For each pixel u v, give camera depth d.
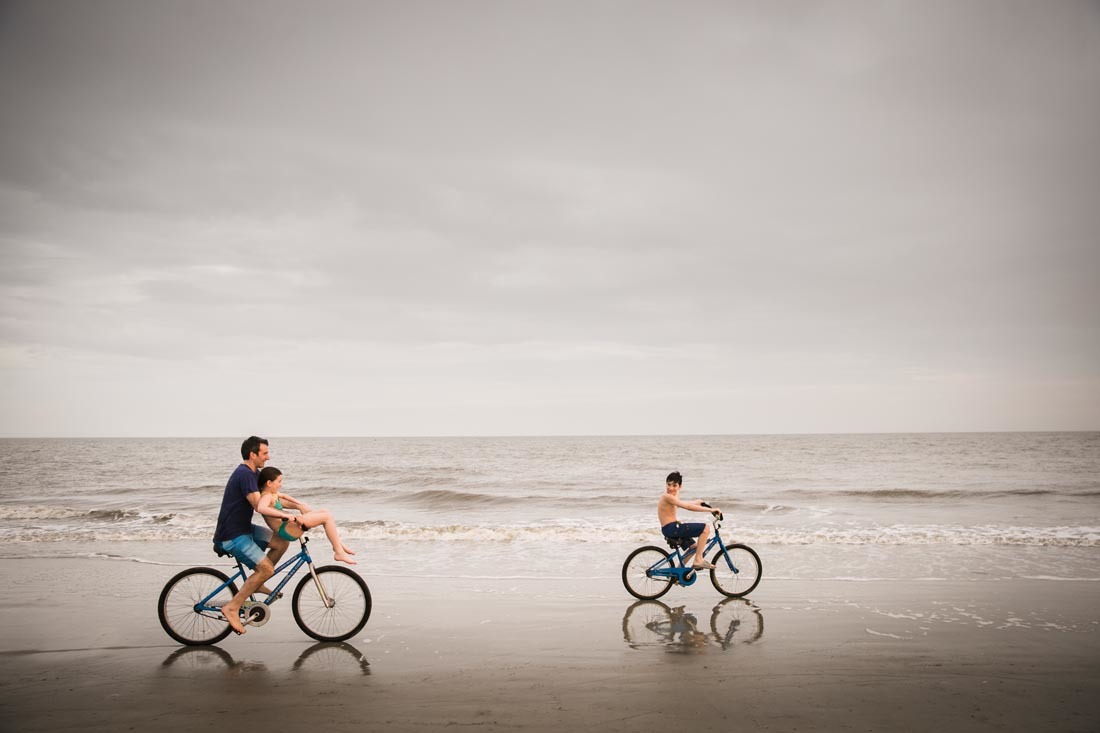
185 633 6.74
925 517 18.06
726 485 30.25
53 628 7.38
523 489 29.11
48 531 15.19
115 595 9.08
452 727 4.66
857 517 18.20
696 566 8.80
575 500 23.55
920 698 5.24
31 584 9.84
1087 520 17.08
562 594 9.18
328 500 23.89
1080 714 4.93
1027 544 13.27
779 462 48.06
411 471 40.16
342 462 51.94
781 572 10.70
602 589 9.52
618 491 28.03
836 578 10.20
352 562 6.88
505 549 13.31
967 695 5.31
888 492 24.31
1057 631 7.22
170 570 10.91
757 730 4.62
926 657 6.29
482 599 8.88
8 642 6.83
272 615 7.86
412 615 8.00
